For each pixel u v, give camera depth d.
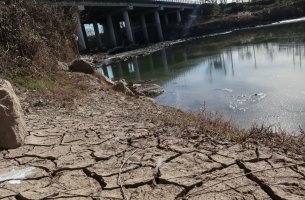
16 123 5.50
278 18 62.38
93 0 38.81
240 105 12.05
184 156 4.61
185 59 27.88
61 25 15.57
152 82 19.09
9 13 11.06
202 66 22.70
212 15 73.50
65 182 4.12
